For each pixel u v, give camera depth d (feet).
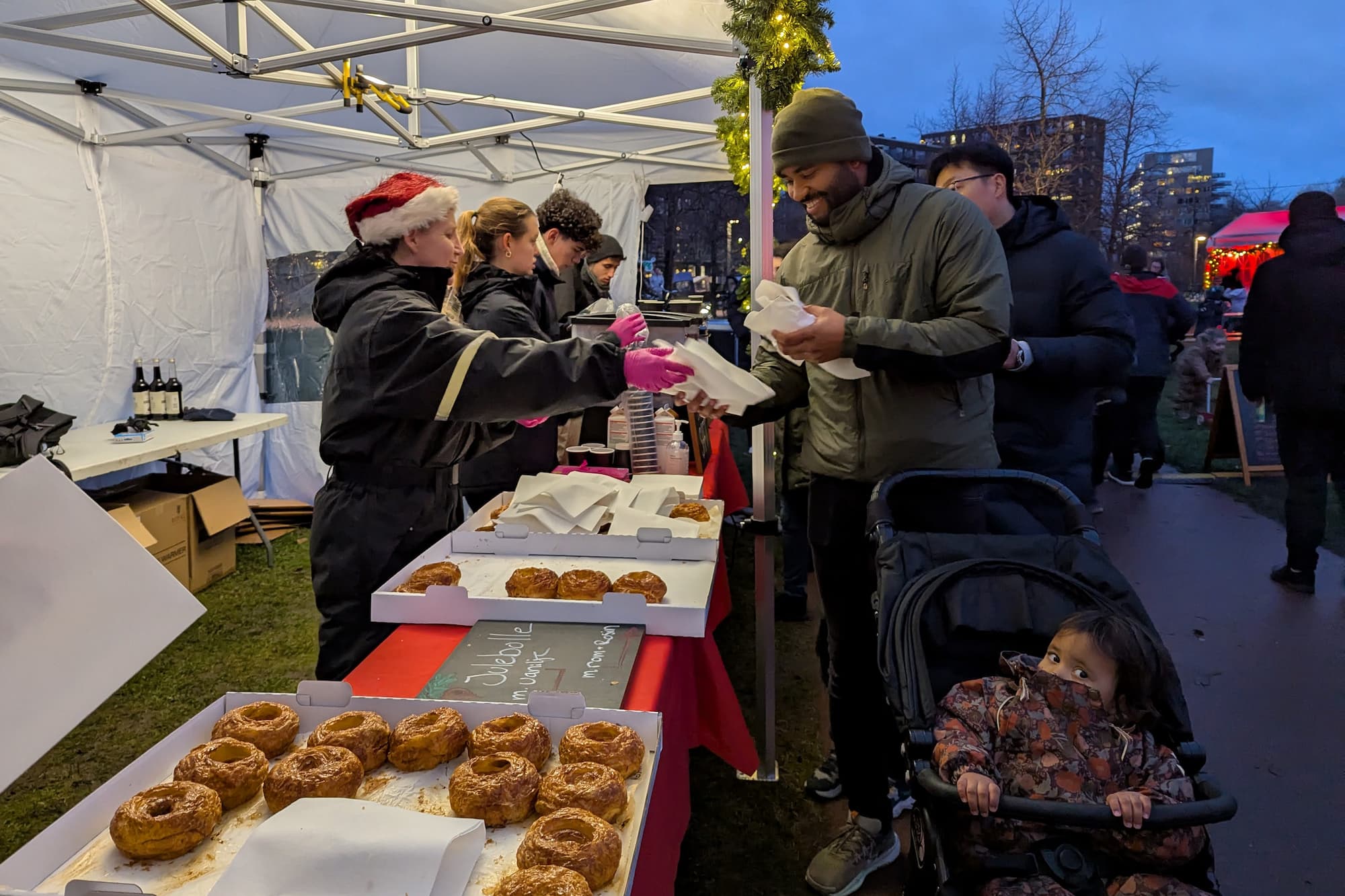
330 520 6.31
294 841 3.04
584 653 5.11
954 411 6.52
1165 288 9.40
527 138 17.99
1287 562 8.39
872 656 7.16
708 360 5.49
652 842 4.18
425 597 5.74
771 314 5.91
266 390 19.35
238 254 17.87
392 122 14.12
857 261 6.66
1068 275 8.20
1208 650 8.57
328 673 6.44
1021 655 5.15
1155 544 9.63
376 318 5.62
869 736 7.29
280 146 17.97
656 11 11.93
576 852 3.15
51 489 2.62
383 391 5.65
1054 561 5.73
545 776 3.72
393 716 4.25
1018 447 8.36
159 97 13.28
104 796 3.46
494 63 14.19
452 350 5.47
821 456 6.95
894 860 7.69
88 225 13.96
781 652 12.80
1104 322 8.01
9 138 12.41
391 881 2.95
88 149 13.87
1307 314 7.57
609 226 19.97
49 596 2.56
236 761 3.72
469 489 9.52
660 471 10.77
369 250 6.10
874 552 6.03
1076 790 4.64
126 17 10.25
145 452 12.58
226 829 3.46
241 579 15.70
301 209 18.76
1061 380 7.88
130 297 15.01
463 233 9.39
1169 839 4.38
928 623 5.41
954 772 4.55
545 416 5.63
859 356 5.88
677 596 6.10
